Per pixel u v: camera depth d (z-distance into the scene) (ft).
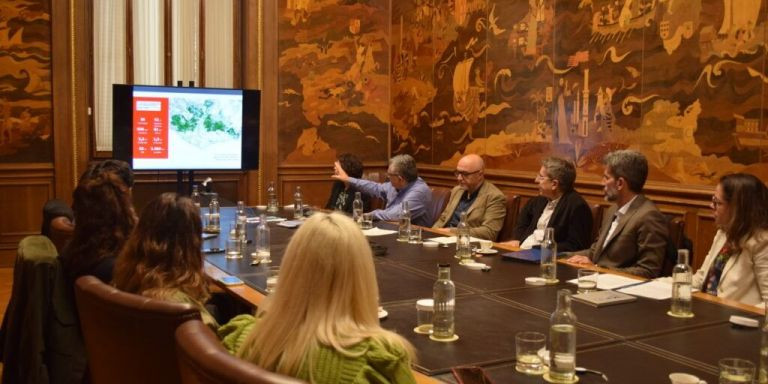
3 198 23.17
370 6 27.71
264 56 26.11
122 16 24.27
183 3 25.00
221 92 22.91
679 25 16.90
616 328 8.00
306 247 5.15
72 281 9.73
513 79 22.02
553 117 20.62
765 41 15.11
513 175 22.00
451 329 7.51
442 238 14.51
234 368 4.45
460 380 5.83
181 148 22.61
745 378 5.77
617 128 18.65
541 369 6.47
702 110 16.49
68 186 23.82
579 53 19.69
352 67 27.61
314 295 5.10
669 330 7.93
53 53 23.36
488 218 16.74
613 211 13.34
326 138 27.43
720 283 10.50
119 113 21.74
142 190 25.20
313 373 4.87
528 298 9.42
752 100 15.40
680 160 17.08
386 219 17.74
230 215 18.34
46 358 9.78
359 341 4.97
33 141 23.40
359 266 5.16
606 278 10.69
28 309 9.68
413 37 26.73
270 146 26.48
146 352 6.37
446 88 25.04
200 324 5.35
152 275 7.66
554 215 14.83
